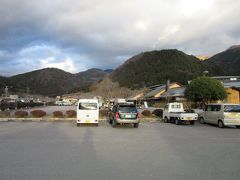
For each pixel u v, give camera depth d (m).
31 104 83.88
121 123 21.98
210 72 111.75
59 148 11.46
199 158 9.59
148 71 126.06
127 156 9.82
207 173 7.54
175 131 19.20
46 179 6.86
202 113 25.95
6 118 29.45
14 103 62.81
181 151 10.97
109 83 149.50
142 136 15.98
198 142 13.61
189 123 26.55
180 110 27.73
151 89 92.31
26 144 12.54
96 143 12.96
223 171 7.77
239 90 42.16
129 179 6.90
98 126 23.08
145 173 7.49
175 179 6.93
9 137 15.13
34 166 8.21
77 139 14.41
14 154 10.08
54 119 29.73
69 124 24.94
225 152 10.82
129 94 120.25
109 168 8.02
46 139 14.34
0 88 132.88
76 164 8.51
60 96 180.25
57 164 8.49
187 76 102.00
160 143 13.12
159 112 32.62
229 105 22.33
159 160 9.19
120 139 14.51
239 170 7.90
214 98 34.44
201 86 34.31
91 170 7.78
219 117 22.66
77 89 188.38
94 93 152.50
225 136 16.34
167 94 61.53
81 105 23.02
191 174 7.42
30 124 24.58
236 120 22.02
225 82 48.91
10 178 6.95
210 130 20.20
